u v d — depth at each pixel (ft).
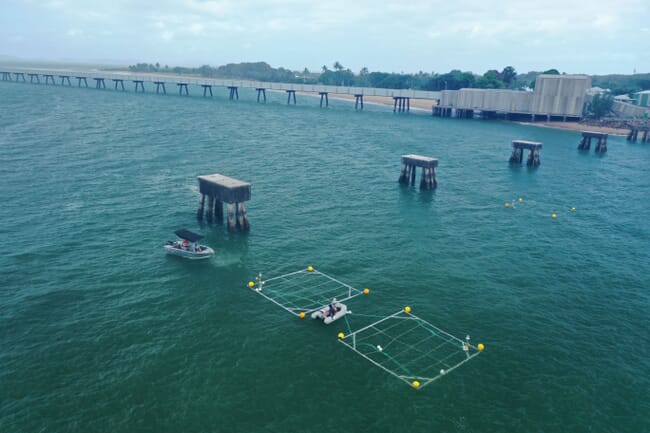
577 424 103.71
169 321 135.64
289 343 127.85
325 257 184.14
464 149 440.04
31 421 97.81
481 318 144.66
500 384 115.14
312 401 107.04
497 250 199.62
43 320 132.77
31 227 197.57
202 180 207.10
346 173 321.93
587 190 310.04
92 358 118.01
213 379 112.68
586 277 177.06
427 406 106.83
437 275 172.76
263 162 341.41
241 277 164.35
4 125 427.33
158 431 97.04
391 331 135.64
